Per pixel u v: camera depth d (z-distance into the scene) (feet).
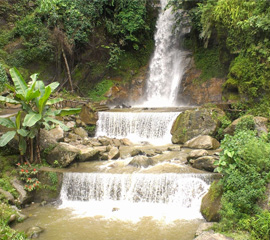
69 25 57.00
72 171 29.32
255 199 19.90
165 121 41.22
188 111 39.60
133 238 20.48
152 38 69.31
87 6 59.77
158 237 20.49
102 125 44.14
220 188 22.75
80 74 60.13
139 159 30.89
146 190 26.66
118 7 63.62
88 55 61.11
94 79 61.16
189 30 63.87
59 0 56.24
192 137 37.86
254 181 20.15
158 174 26.71
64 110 30.76
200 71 56.44
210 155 30.12
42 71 57.41
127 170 29.09
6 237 18.53
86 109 44.55
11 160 29.73
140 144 39.65
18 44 57.06
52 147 32.68
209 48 57.41
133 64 65.62
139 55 67.26
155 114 41.65
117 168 30.12
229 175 21.53
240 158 21.74
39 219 23.93
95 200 27.66
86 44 60.13
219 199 22.33
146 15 67.92
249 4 39.19
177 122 39.96
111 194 27.35
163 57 66.74
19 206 25.77
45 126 28.81
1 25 59.06
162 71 65.46
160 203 26.23
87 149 33.96
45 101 28.43
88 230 21.83
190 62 59.31
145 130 42.04
